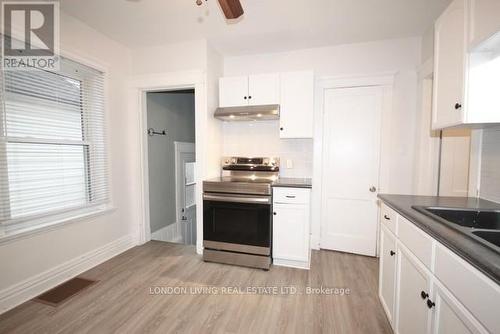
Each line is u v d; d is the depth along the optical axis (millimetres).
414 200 1698
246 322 1733
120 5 2068
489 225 1415
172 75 2822
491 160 1655
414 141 2643
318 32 2516
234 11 1509
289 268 2510
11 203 1855
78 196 2393
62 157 2221
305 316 1793
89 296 2010
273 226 2521
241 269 2484
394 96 2684
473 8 1288
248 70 3090
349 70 2787
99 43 2539
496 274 692
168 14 2211
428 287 1133
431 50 2332
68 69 2256
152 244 3125
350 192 2869
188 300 1973
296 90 2678
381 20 2277
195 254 2838
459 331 905
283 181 2711
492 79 1315
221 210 2562
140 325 1692
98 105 2570
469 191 1851
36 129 2004
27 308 1841
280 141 3051
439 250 1047
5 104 1796
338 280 2285
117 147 2826
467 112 1351
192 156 4352
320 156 2926
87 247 2461
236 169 3070
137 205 3068
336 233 2951
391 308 1626
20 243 1892
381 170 2758
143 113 3059
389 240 1688
